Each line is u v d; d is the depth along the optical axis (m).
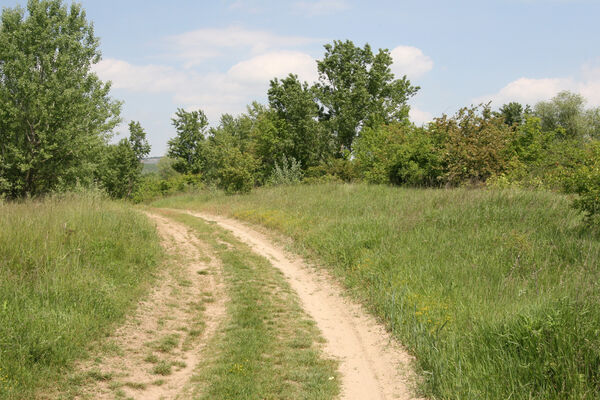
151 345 6.58
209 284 10.20
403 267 9.66
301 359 6.29
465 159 20.83
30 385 4.88
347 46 45.50
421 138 24.58
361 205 17.41
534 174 18.81
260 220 18.56
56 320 6.31
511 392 4.63
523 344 5.32
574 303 5.63
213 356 6.34
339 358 6.45
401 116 45.97
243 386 5.38
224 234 16.50
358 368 6.12
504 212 11.77
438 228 11.70
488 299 7.30
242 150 47.59
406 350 6.61
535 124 22.94
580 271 7.31
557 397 4.39
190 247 14.03
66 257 8.72
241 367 5.87
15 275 7.37
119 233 11.59
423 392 5.33
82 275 8.09
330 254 12.22
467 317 6.73
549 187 15.34
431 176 23.53
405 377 5.78
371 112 44.47
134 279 9.22
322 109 47.31
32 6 21.89
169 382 5.52
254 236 16.39
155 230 15.05
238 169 28.05
